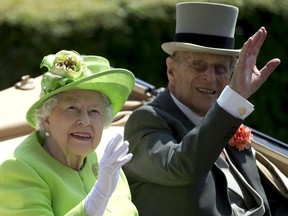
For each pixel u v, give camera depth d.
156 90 8.20
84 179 5.47
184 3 6.59
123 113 7.78
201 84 6.46
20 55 11.86
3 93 7.92
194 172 5.76
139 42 12.46
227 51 6.40
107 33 12.18
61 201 5.18
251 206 6.61
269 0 13.38
